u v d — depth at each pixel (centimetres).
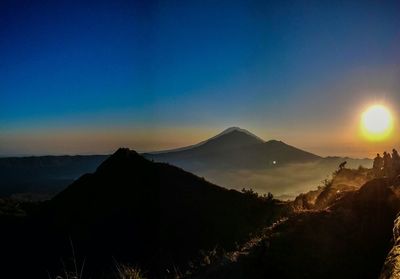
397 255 545
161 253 3691
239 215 4144
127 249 4144
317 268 799
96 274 3525
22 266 4216
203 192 5384
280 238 876
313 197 1778
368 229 868
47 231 5019
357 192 996
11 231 5088
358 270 787
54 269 3941
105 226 4894
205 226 4125
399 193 941
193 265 1071
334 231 873
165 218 4650
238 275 820
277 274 804
